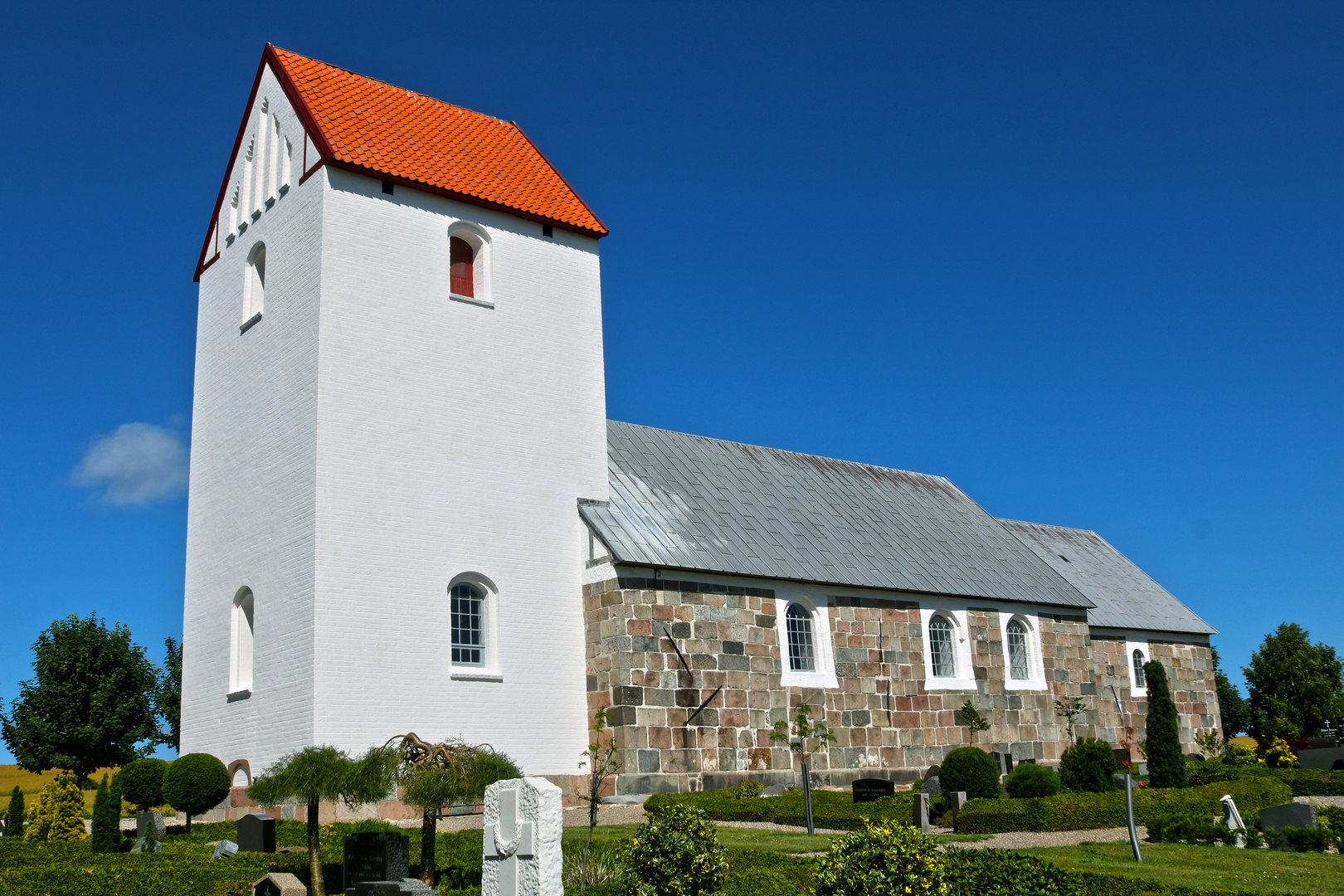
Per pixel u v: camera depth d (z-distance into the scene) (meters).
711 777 26.36
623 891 13.62
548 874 12.67
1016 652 35.31
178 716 43.28
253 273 28.25
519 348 27.89
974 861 13.21
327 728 22.69
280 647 23.97
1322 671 58.38
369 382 25.06
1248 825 20.02
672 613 26.83
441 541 25.23
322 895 15.56
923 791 23.98
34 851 21.52
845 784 28.81
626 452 31.70
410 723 23.78
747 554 29.12
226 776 23.89
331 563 23.53
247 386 27.05
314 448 24.02
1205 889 13.88
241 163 29.48
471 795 15.61
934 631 33.09
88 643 41.50
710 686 26.97
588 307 29.66
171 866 17.28
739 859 16.33
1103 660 39.19
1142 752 38.84
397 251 26.27
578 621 26.94
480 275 28.02
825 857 12.41
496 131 30.78
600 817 23.31
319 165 25.77
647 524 28.30
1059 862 17.02
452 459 25.94
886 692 30.59
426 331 26.27
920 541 35.38
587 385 29.02
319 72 28.61
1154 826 19.83
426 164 27.56
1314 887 14.89
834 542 32.31
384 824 21.22
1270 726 57.62
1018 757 33.47
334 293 25.03
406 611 24.31
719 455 34.69
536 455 27.45
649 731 25.69
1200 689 42.88
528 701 25.56
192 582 27.83
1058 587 37.28
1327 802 27.98
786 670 28.55
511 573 26.17
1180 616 43.38
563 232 29.66
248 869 16.94
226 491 27.09
